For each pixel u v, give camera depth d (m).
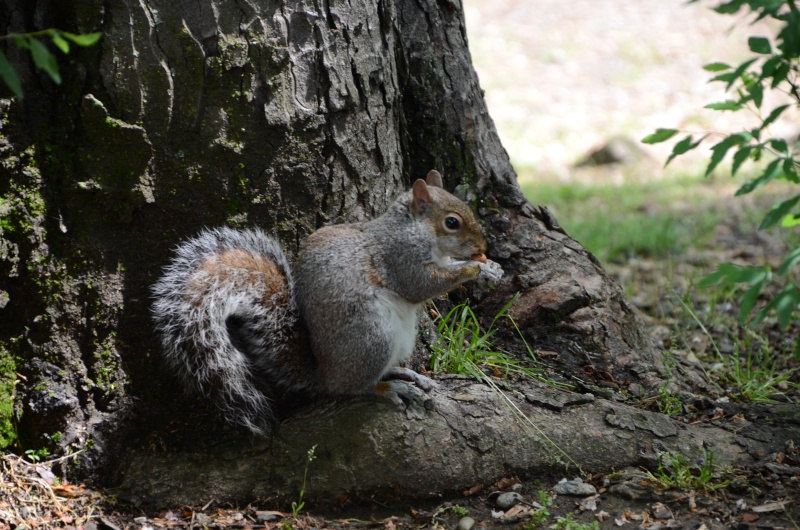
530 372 8.41
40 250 6.99
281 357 7.24
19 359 7.11
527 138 27.09
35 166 6.93
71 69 6.93
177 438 7.25
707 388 9.20
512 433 7.44
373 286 7.19
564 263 9.27
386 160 8.14
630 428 7.61
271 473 7.11
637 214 18.25
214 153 7.18
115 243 7.14
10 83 5.11
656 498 7.05
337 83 7.52
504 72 31.97
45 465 6.99
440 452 7.24
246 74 7.16
